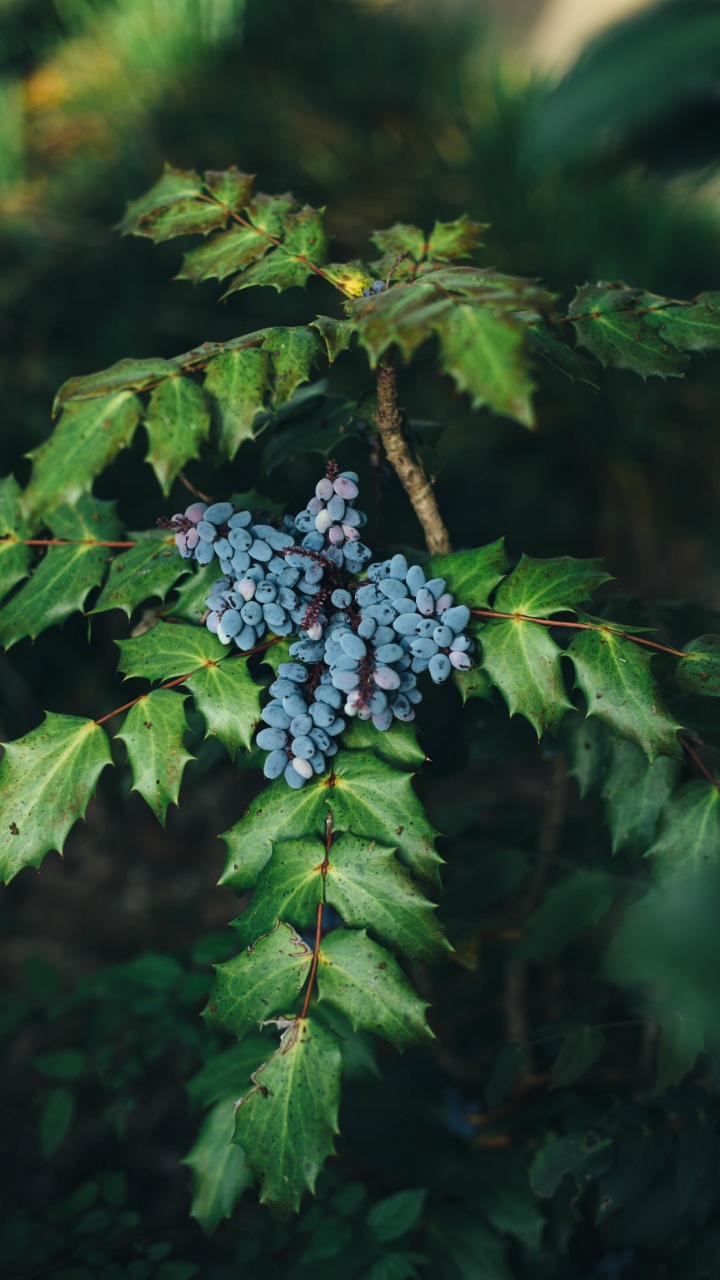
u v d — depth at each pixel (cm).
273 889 56
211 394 55
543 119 62
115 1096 132
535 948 76
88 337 174
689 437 185
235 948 87
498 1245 77
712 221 197
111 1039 107
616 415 178
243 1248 80
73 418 55
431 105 212
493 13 252
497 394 48
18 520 66
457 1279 76
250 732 58
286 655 59
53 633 167
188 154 199
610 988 97
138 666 60
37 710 167
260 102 210
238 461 141
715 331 59
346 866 56
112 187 192
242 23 224
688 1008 42
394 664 57
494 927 82
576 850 88
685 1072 63
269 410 62
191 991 86
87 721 59
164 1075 134
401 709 57
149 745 59
